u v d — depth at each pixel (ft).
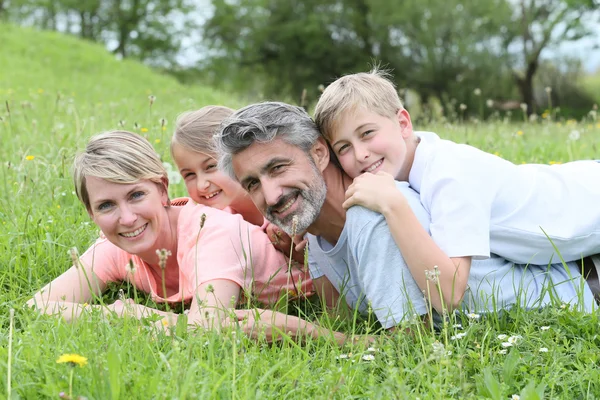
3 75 51.70
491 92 109.29
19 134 21.43
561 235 10.00
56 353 8.21
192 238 10.52
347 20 120.26
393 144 10.30
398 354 8.47
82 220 13.85
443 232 9.46
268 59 129.39
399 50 114.83
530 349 8.75
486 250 9.45
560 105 112.98
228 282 10.13
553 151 20.57
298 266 11.14
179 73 131.44
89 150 10.42
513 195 10.02
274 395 7.75
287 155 9.40
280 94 124.77
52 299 10.77
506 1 110.52
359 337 9.41
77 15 131.75
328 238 10.53
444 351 7.67
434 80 109.40
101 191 10.27
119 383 7.18
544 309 9.43
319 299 10.96
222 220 10.68
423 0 108.17
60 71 62.18
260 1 128.47
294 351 8.96
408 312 9.18
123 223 10.35
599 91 112.68
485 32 109.50
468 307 9.77
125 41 132.05
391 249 9.34
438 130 26.91
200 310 9.29
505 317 9.61
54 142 18.74
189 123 12.17
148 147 10.68
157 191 10.66
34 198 14.79
